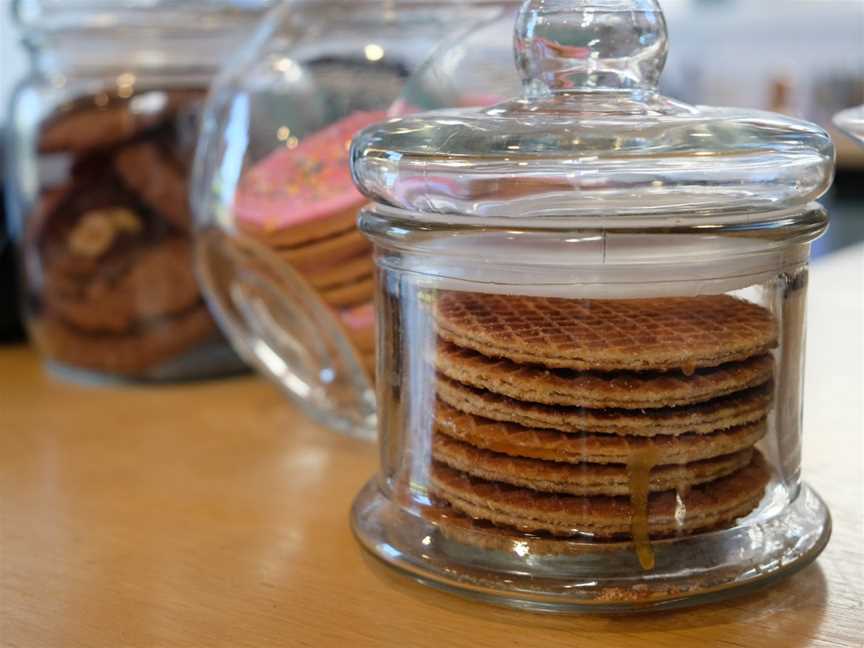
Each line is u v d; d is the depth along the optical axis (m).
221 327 0.57
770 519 0.33
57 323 0.59
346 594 0.33
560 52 0.33
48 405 0.55
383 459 0.36
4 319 0.68
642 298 0.31
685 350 0.30
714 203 0.30
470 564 0.32
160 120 0.56
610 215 0.30
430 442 0.33
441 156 0.31
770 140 0.31
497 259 0.31
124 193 0.56
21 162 0.59
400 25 0.46
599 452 0.30
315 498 0.41
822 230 0.33
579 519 0.31
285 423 0.51
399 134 0.33
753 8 1.91
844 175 1.35
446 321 0.32
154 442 0.49
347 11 0.47
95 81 0.57
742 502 0.32
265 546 0.37
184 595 0.33
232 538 0.38
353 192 0.43
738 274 0.31
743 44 1.89
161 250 0.56
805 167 0.31
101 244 0.57
